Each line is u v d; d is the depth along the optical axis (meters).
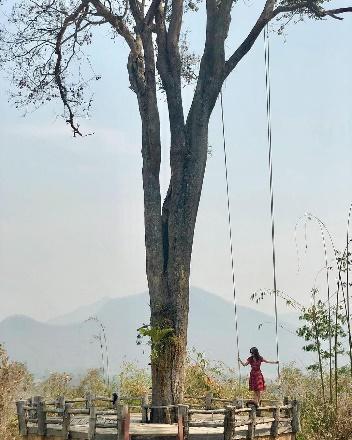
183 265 20.91
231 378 27.97
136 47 22.33
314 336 20.84
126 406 17.17
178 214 21.09
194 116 21.59
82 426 18.83
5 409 21.89
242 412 19.05
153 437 17.61
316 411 21.22
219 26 21.86
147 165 21.52
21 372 22.92
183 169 21.34
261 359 21.39
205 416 21.66
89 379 28.52
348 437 19.75
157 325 20.52
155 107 21.61
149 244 21.12
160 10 22.03
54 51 23.31
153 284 20.92
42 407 18.84
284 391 24.03
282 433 19.78
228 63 21.95
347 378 22.91
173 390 20.31
